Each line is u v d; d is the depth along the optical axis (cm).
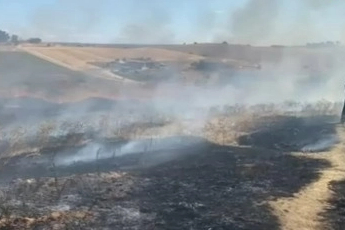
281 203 938
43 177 1059
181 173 1140
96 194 941
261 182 1084
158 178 1084
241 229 788
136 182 1044
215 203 916
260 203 930
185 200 924
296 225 829
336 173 1184
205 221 816
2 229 735
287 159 1347
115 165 1212
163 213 845
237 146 1547
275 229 802
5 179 1036
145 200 916
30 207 847
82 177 1062
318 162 1312
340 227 827
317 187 1058
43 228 750
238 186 1045
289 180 1112
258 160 1316
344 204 945
